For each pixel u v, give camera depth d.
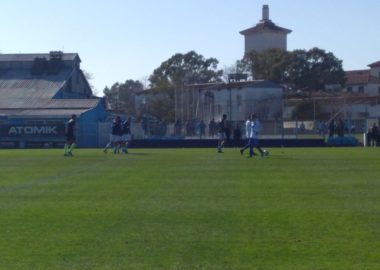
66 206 18.97
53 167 32.97
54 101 76.50
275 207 18.42
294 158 38.69
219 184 24.31
